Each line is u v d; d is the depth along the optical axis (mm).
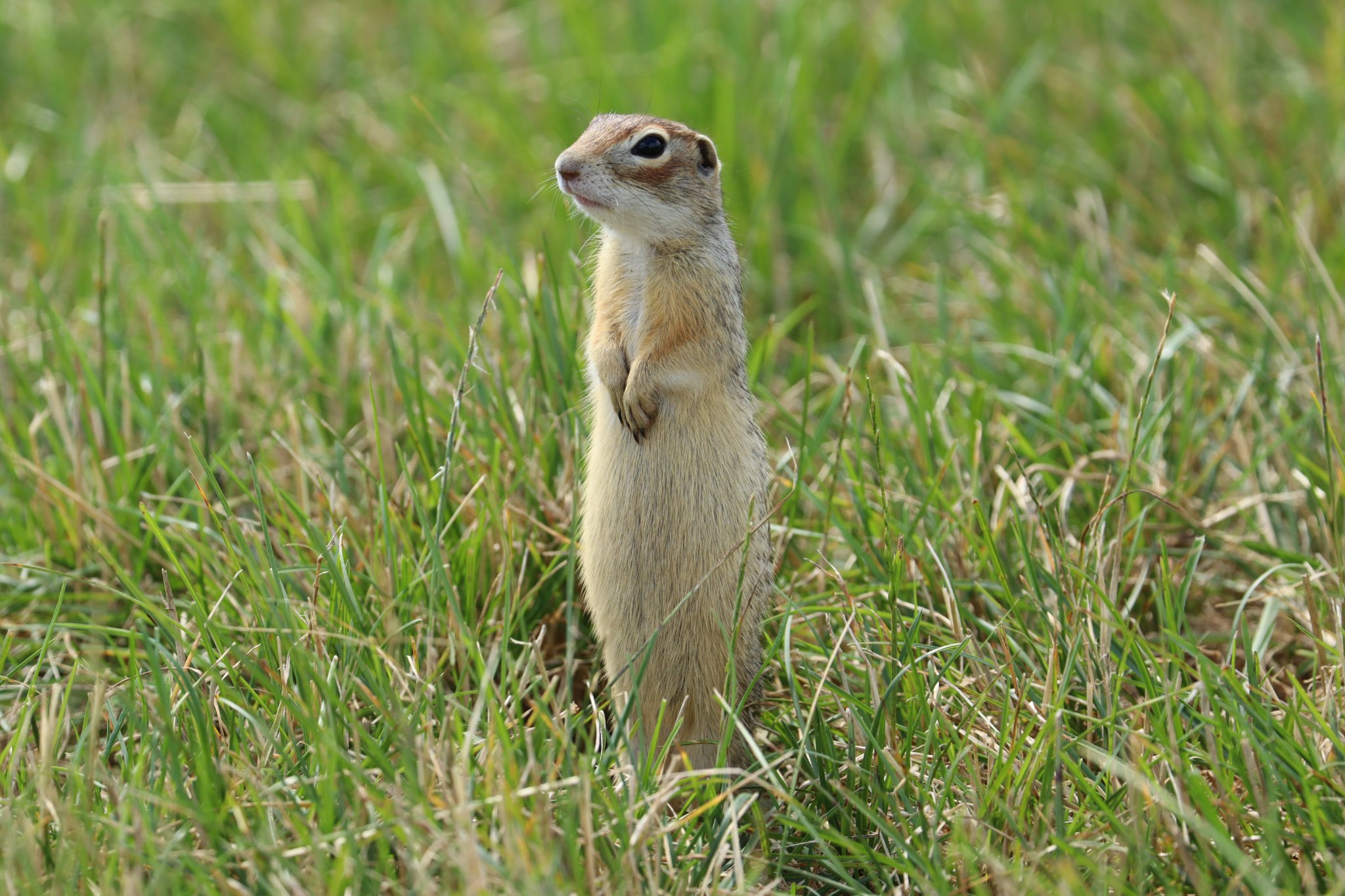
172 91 23578
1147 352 15180
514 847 8477
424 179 19219
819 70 21766
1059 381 14922
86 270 17609
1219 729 9672
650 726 11055
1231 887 8672
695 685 10859
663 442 10602
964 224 19000
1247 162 19312
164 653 10562
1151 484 13500
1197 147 19766
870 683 10508
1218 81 21062
